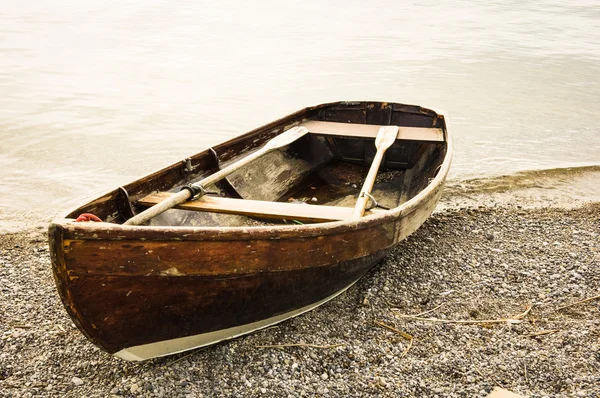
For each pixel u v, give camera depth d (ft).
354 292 16.42
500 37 68.85
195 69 51.72
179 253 11.05
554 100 42.50
